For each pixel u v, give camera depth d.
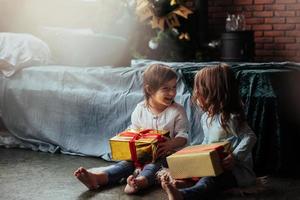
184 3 4.89
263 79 2.69
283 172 2.69
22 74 3.48
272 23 5.55
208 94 2.28
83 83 3.23
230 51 5.02
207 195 2.14
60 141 3.25
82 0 4.82
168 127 2.50
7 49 3.62
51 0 4.68
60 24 4.75
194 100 2.41
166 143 2.38
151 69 2.48
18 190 2.42
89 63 4.01
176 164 2.18
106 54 4.12
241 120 2.28
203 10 5.56
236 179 2.27
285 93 2.75
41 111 3.35
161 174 2.33
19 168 2.84
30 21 4.55
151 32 4.67
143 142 2.35
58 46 4.07
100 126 3.12
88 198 2.29
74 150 3.18
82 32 4.23
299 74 2.92
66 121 3.24
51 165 2.91
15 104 3.45
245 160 2.31
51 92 3.30
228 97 2.26
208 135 2.36
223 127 2.27
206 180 2.16
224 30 5.74
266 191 2.36
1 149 3.36
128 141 2.38
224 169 2.20
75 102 3.21
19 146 3.43
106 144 3.08
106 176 2.42
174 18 4.73
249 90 2.70
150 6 4.57
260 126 2.66
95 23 4.46
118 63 4.26
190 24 5.25
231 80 2.28
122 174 2.47
